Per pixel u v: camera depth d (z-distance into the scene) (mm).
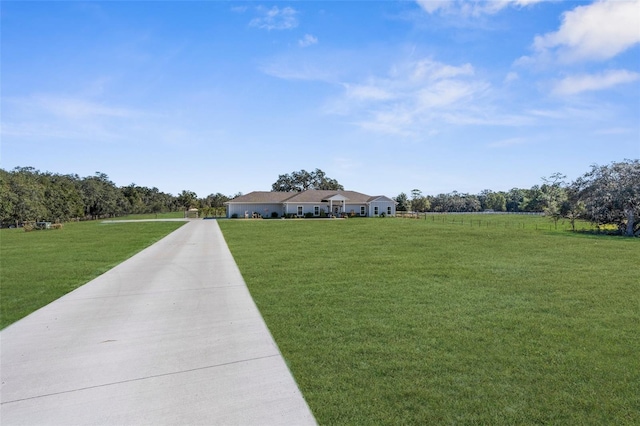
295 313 6035
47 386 3574
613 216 22328
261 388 3564
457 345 4660
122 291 7562
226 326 5391
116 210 67812
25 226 28703
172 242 17469
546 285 8055
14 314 5973
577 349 4527
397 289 7715
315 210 49406
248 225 31281
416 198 78312
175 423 2971
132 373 3863
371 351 4473
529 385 3633
